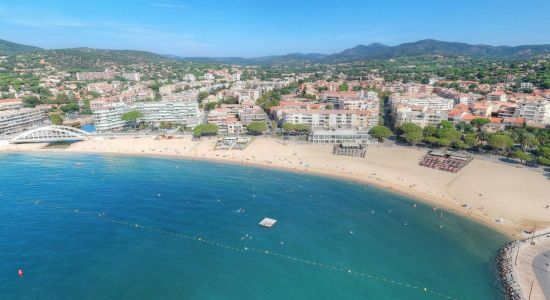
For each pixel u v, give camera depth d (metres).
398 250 117.38
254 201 156.12
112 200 156.75
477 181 169.75
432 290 98.31
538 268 103.69
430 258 112.62
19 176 190.38
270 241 122.81
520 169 182.50
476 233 127.19
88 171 199.12
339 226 133.38
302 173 194.50
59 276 102.81
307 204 153.25
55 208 148.25
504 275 101.50
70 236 125.38
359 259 112.56
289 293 97.38
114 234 127.00
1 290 96.44
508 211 140.88
